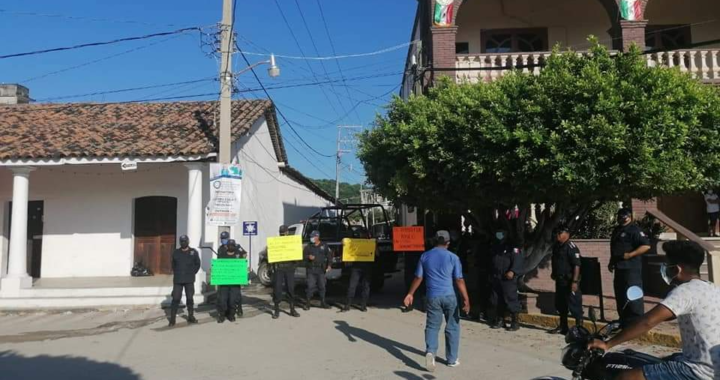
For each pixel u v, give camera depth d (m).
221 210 12.32
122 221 16.92
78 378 7.31
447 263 7.47
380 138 11.11
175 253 11.19
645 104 7.94
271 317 11.76
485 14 17.48
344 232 16.02
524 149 8.35
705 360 3.57
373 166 11.43
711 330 3.59
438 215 14.99
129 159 13.91
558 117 8.38
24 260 14.08
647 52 11.22
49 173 17.02
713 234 13.77
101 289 13.86
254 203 19.48
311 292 12.71
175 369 7.66
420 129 9.75
